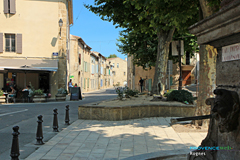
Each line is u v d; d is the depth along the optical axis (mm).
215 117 2176
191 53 21016
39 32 21016
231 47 2215
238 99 2061
